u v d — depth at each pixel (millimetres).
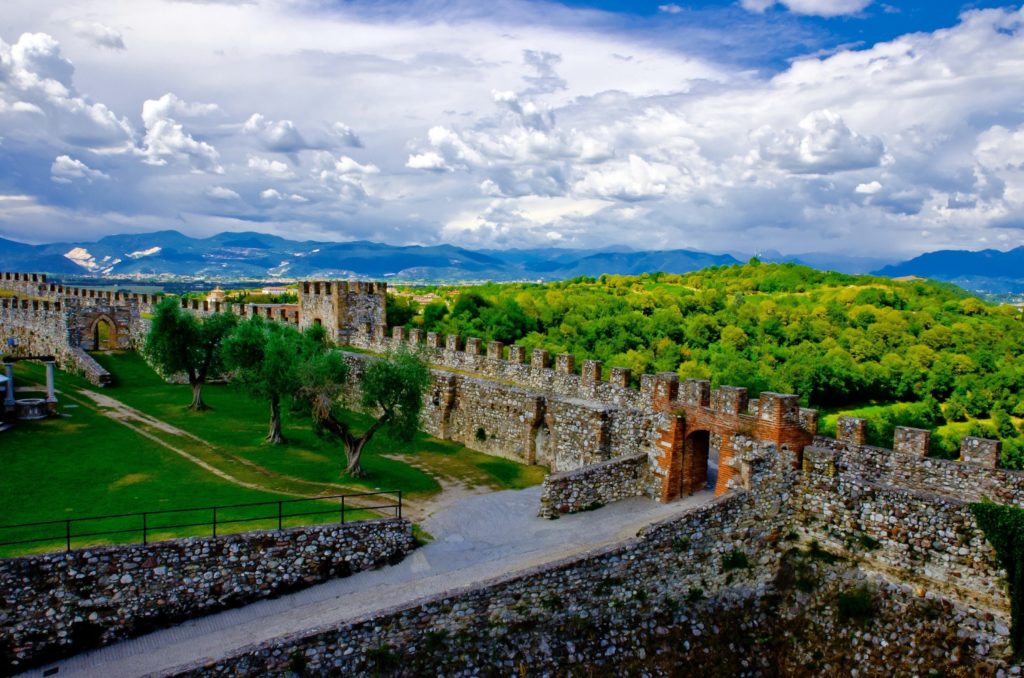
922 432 29875
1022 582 24625
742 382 74375
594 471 33906
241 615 25438
